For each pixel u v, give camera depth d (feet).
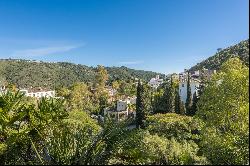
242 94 53.21
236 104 53.26
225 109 54.08
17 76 478.18
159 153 33.19
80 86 300.40
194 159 32.65
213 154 38.47
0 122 43.11
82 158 33.71
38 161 35.50
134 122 192.03
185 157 32.14
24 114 43.34
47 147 36.68
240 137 42.34
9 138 40.73
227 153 37.19
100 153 35.12
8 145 40.37
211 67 348.59
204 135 53.67
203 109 58.44
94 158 34.37
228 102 53.78
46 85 486.79
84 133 37.52
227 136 48.14
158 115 110.63
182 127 96.12
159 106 207.82
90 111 273.75
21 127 45.88
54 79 515.09
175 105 199.41
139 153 33.88
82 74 579.48
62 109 48.03
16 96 46.65
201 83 206.18
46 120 44.09
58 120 45.93
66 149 35.06
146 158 33.40
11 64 502.79
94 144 35.65
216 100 55.52
